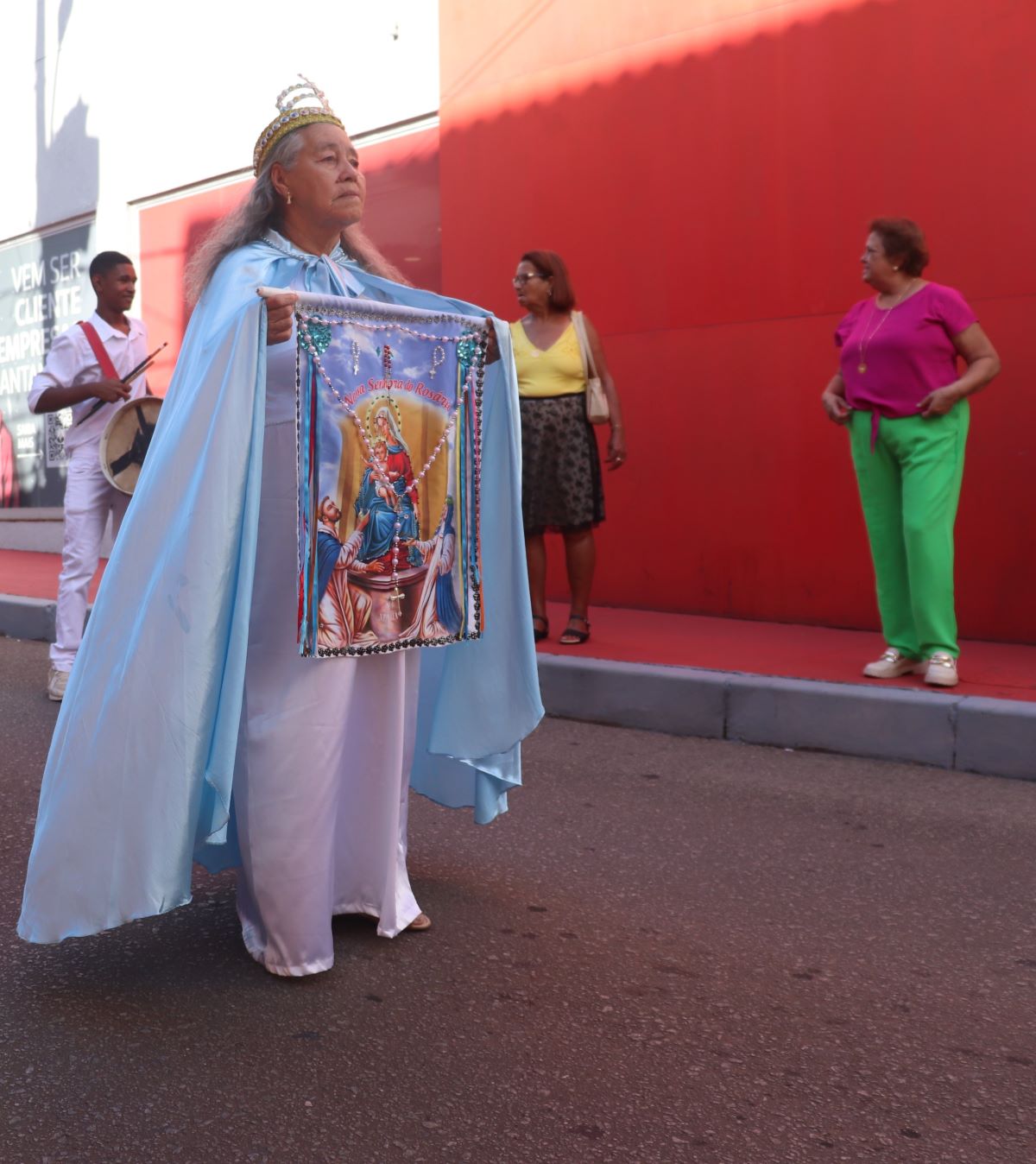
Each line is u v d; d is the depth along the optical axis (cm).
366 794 307
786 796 454
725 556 745
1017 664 586
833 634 685
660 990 289
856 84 683
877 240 547
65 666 615
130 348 614
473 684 333
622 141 775
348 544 287
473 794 348
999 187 641
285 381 283
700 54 738
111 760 269
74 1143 221
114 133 1156
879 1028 271
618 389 784
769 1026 271
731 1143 224
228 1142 222
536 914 335
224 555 267
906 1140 227
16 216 1282
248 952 305
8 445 1311
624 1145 223
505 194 836
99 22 1163
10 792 444
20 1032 264
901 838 404
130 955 306
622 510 787
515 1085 244
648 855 387
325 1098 238
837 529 703
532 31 814
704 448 750
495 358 320
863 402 548
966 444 654
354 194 294
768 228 718
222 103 1052
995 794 457
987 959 309
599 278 789
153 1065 250
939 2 654
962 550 659
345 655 286
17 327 1299
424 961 303
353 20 934
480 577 320
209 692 267
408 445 299
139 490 279
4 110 1289
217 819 265
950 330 533
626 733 560
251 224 296
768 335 722
